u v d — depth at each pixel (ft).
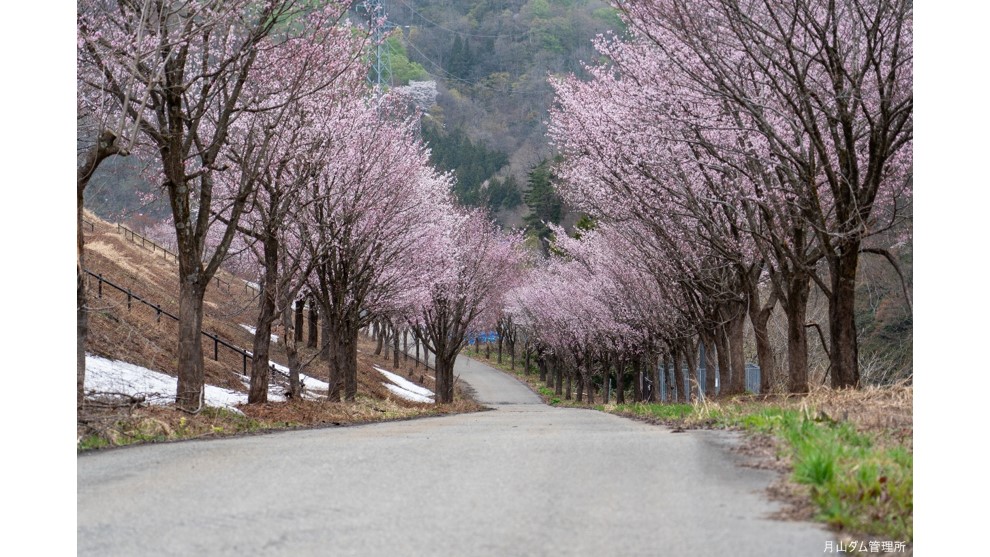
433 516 20.92
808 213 59.93
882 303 124.47
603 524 19.49
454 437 43.19
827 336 133.69
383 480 26.58
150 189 83.05
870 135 53.78
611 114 68.33
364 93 82.89
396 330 211.82
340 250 85.25
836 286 57.31
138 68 52.29
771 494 22.54
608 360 170.50
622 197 75.41
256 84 63.82
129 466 31.14
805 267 59.47
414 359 261.03
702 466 27.73
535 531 19.02
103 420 41.98
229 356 110.42
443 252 119.44
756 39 52.95
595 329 149.18
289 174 73.46
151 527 20.47
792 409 45.57
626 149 68.03
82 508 22.99
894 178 68.13
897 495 20.79
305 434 48.49
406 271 104.06
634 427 50.80
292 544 18.44
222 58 57.72
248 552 17.85
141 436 42.83
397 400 136.26
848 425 34.17
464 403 143.13
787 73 53.06
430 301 128.57
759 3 59.88
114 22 52.65
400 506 22.26
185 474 28.73
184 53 55.01
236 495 24.35
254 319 153.28
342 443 39.65
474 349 331.57
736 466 27.55
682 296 96.07
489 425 59.00
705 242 76.38
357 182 81.10
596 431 46.60
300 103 67.00
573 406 159.02
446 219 120.98
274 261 70.23
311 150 69.87
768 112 61.41
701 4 56.95
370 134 83.30
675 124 63.10
